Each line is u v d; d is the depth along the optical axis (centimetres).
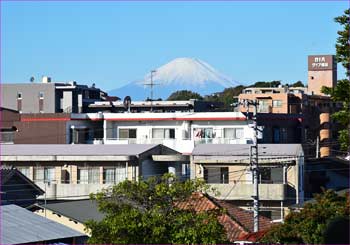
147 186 3142
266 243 2750
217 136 7575
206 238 2825
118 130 7956
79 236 2944
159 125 7831
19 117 8206
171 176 3297
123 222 2845
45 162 6159
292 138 8106
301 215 2730
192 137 7675
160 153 6494
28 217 2997
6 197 4775
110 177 6072
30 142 8025
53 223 2989
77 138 7988
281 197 5631
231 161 5884
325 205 2797
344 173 6650
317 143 7762
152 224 2845
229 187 5775
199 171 5962
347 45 3528
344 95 3584
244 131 7500
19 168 6191
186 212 2989
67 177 6116
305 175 6538
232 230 3822
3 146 6612
